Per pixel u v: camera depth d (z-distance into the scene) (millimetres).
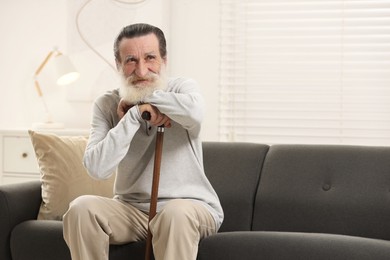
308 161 3141
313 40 4035
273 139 4102
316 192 3051
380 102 3959
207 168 3252
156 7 4277
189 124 2666
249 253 2592
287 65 4074
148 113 2604
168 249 2459
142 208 2781
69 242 2582
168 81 2840
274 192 3100
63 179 3246
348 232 2957
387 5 3916
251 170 3201
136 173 2801
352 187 3008
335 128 4020
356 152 3109
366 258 2461
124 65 2730
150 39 2719
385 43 3939
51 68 4621
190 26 4246
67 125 4582
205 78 4223
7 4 4699
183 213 2496
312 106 4047
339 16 3990
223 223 3129
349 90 3996
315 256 2518
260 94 4117
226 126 4172
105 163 2588
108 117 2830
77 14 4473
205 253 2648
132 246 2736
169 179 2758
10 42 4703
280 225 3059
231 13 4156
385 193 2955
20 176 4234
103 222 2576
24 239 2922
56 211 3201
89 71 4480
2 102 4730
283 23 4074
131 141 2789
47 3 4641
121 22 4379
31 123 4676
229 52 4160
